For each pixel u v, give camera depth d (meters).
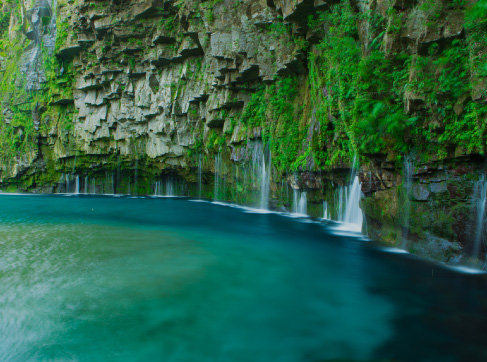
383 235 10.76
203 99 22.72
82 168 31.55
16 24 33.62
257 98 18.80
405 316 6.29
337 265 9.02
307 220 15.59
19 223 15.53
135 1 22.81
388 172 10.03
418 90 7.78
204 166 24.22
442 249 8.44
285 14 13.99
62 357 5.12
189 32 20.25
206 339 5.56
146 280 7.91
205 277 8.16
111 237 12.30
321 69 13.80
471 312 6.36
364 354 5.20
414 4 8.01
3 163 33.22
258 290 7.45
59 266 8.77
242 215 17.67
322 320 6.16
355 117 9.85
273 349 5.32
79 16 24.89
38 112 31.05
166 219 16.70
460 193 7.91
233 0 17.91
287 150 16.12
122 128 27.86
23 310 6.40
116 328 5.84
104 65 26.64
